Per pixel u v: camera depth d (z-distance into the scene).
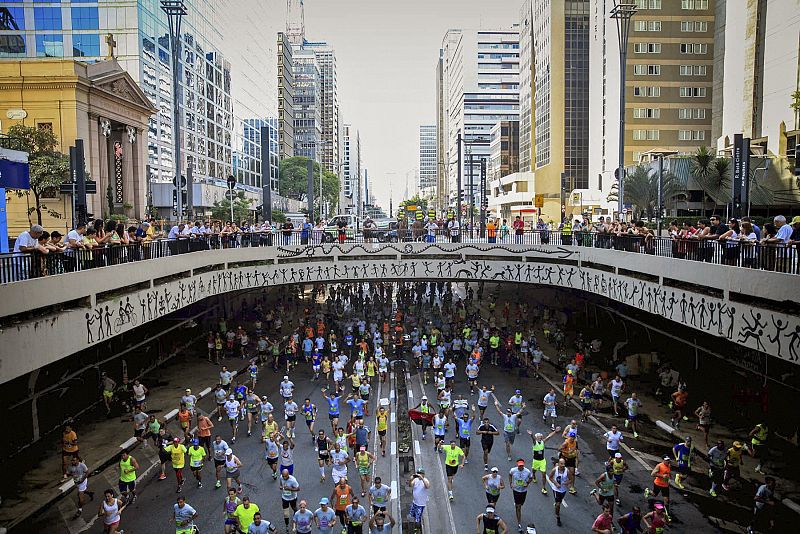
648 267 25.50
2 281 15.62
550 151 95.94
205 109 86.31
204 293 30.78
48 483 18.50
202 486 19.31
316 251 38.00
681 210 55.00
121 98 50.66
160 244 25.62
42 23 62.06
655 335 30.67
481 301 52.03
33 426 21.28
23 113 44.69
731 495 18.25
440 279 39.25
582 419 25.41
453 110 192.12
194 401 23.19
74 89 44.69
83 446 21.56
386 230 41.00
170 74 71.88
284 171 120.25
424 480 16.31
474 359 30.11
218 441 19.12
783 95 48.97
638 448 22.19
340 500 15.89
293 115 165.38
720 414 24.72
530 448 22.62
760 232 21.05
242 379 31.58
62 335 17.89
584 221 41.78
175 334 34.69
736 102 57.00
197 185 62.69
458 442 23.59
